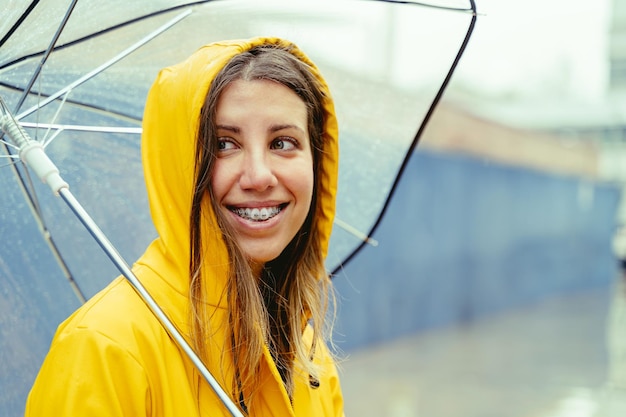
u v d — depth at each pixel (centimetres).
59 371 155
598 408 748
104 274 220
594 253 2186
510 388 820
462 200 1258
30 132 204
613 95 1880
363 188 242
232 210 175
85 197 215
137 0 205
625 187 2512
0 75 197
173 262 173
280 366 191
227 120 169
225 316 174
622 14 1723
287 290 196
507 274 1498
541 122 1909
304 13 228
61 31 186
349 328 951
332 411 204
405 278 1077
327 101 190
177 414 162
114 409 153
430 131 1133
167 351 163
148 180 175
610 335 1205
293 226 180
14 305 209
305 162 178
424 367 906
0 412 204
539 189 1689
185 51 217
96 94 211
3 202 208
